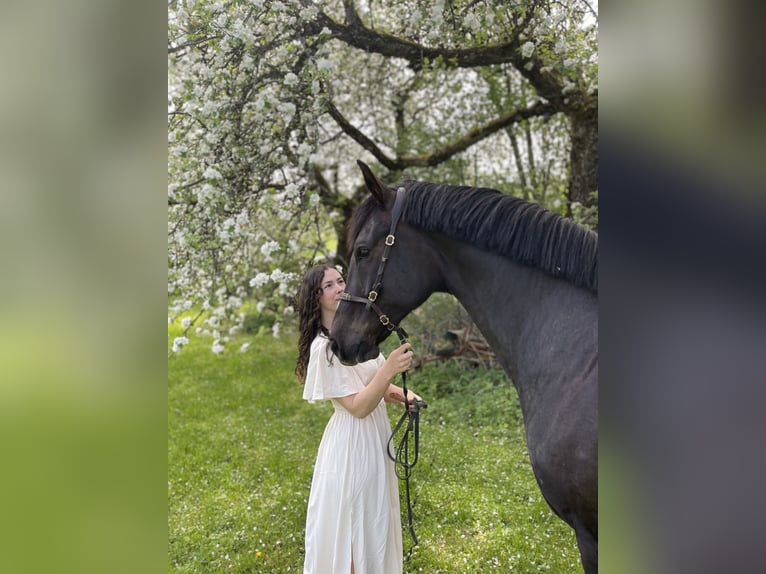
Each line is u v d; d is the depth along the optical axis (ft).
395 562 5.32
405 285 4.50
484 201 4.30
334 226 15.99
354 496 4.96
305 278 5.69
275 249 9.13
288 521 8.19
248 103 9.33
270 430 12.40
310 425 12.71
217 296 11.22
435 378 13.93
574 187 14.26
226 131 9.09
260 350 19.67
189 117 9.15
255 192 10.01
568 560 6.82
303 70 9.64
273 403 14.21
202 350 20.53
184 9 7.97
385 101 15.47
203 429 12.64
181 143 9.20
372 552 5.00
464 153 16.14
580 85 13.06
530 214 4.16
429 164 15.31
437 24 9.66
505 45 12.04
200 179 9.22
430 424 11.65
